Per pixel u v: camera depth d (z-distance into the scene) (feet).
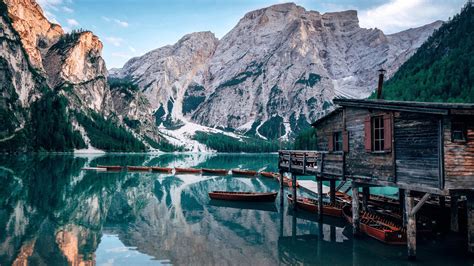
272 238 87.10
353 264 66.33
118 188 188.65
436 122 58.85
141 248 78.48
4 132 629.51
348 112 84.33
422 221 87.56
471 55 478.18
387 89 530.27
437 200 105.09
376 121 74.59
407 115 65.05
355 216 81.82
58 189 175.32
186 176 270.67
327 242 82.33
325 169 94.73
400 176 66.39
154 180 235.81
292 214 117.80
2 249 75.66
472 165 58.59
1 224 98.68
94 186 192.85
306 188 172.76
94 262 68.39
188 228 98.58
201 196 164.14
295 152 116.37
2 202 132.98
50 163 366.02
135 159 527.40
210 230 96.07
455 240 79.46
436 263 64.69
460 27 630.33
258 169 368.68
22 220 104.94
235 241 84.48
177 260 70.18
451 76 452.76
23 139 636.89
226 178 257.55
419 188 61.77
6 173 241.35
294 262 68.54
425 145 60.90
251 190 188.24
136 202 144.87
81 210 124.36
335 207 110.11
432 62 582.76
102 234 91.09
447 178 57.31
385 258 68.80
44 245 79.61
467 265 63.57
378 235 79.61
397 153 67.31
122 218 112.47
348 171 83.56
